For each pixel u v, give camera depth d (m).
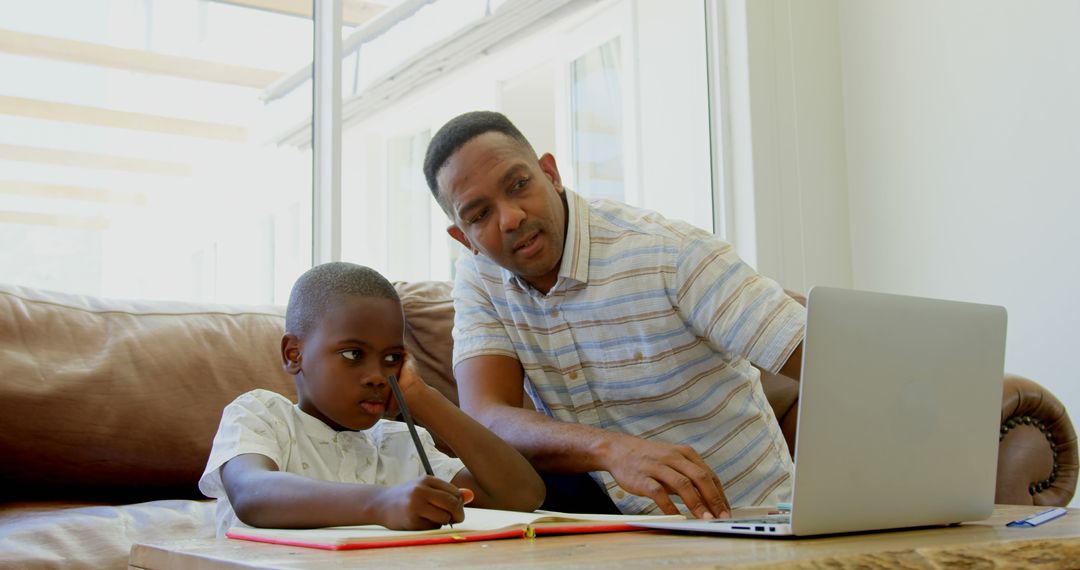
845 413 0.81
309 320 1.21
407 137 2.91
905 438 0.87
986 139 2.49
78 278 1.97
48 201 1.95
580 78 3.03
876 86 2.77
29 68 1.97
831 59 2.85
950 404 0.91
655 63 2.89
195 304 1.71
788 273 2.71
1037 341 2.37
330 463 1.23
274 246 2.23
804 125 2.78
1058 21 2.34
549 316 1.46
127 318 1.61
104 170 2.02
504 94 3.03
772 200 2.70
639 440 1.16
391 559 0.65
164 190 2.09
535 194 1.35
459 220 1.38
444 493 0.84
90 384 1.49
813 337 0.79
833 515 0.81
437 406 1.21
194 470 1.55
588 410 1.48
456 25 2.86
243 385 1.62
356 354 1.19
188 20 2.17
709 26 2.79
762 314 1.31
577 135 3.03
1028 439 1.71
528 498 1.23
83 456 1.47
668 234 1.41
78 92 2.01
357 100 2.70
